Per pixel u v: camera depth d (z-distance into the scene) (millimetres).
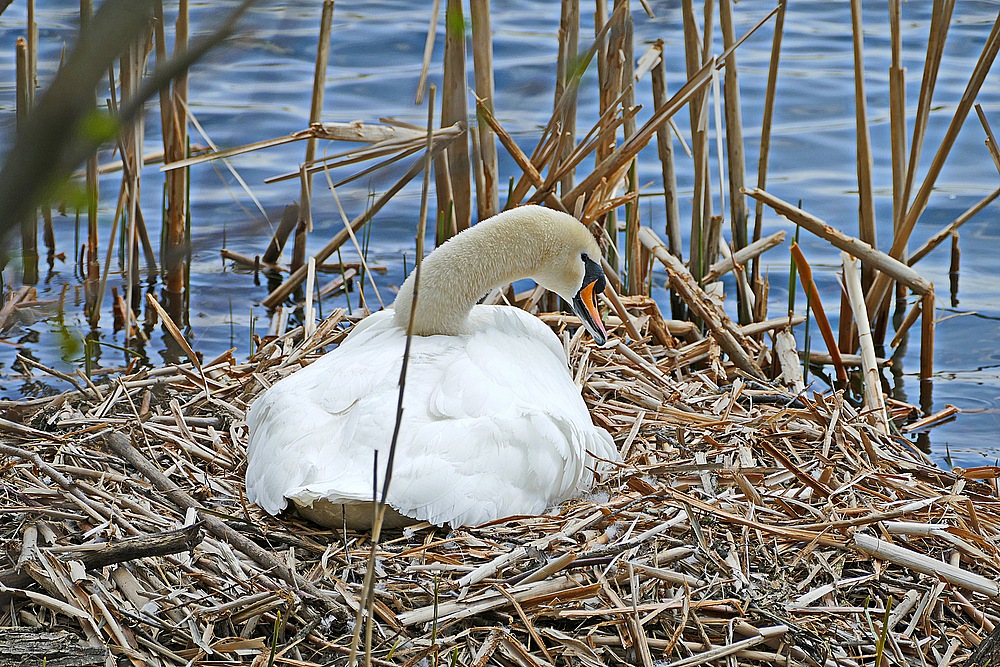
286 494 8086
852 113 21750
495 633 7535
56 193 1530
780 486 9945
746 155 20422
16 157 1374
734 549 8633
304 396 8961
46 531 8164
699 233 15508
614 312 13906
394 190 11945
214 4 1605
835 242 14297
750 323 15609
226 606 7543
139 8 1398
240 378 12102
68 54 1411
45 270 15508
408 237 18281
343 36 19984
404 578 7984
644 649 7543
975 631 8266
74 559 7637
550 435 8578
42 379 12992
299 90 19672
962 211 18625
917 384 14391
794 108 21844
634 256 15188
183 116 15141
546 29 22438
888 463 10664
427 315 9992
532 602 7820
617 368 12266
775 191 19250
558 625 7906
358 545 8516
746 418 11203
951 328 15711
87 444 10078
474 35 13648
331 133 11156
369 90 19250
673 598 8055
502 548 8359
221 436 10586
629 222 15102
